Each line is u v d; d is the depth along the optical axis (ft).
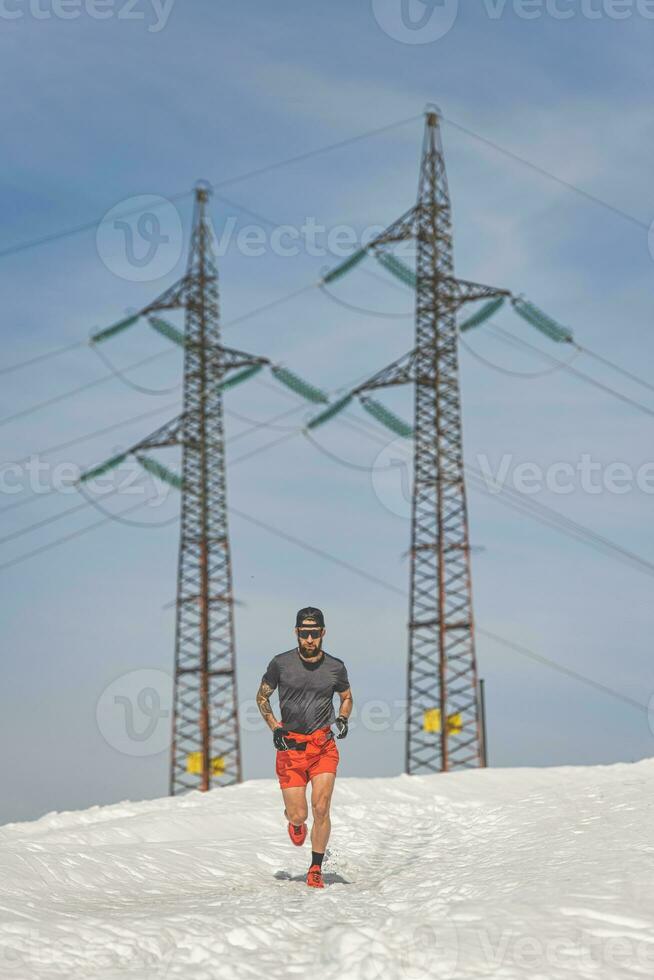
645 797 72.08
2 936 35.65
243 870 57.93
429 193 269.03
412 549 245.45
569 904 39.73
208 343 286.46
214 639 264.93
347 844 68.49
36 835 66.23
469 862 56.24
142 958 34.71
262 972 33.47
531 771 103.30
